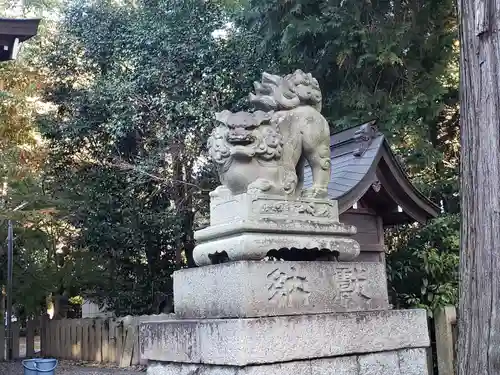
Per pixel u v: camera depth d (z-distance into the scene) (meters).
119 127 11.08
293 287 3.50
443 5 9.97
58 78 12.86
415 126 9.61
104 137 12.08
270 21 10.60
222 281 3.46
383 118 9.66
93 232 11.42
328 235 3.92
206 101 10.91
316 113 4.02
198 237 3.86
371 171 5.84
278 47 10.80
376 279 3.95
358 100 9.71
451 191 9.61
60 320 10.93
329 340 3.50
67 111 12.84
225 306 3.42
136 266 12.14
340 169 6.25
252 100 4.08
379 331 3.76
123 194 11.41
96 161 12.18
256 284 3.34
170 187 11.42
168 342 3.70
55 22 13.80
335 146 6.79
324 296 3.64
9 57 8.02
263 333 3.22
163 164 11.37
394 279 6.84
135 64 11.38
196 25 11.33
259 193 3.63
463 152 3.61
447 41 9.97
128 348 9.24
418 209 6.36
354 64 9.95
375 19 9.95
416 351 3.94
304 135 3.93
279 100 3.92
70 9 12.62
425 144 9.53
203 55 10.93
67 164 12.63
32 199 10.23
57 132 12.20
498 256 3.31
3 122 11.62
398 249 7.41
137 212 11.27
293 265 3.53
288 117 3.91
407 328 3.92
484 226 3.39
